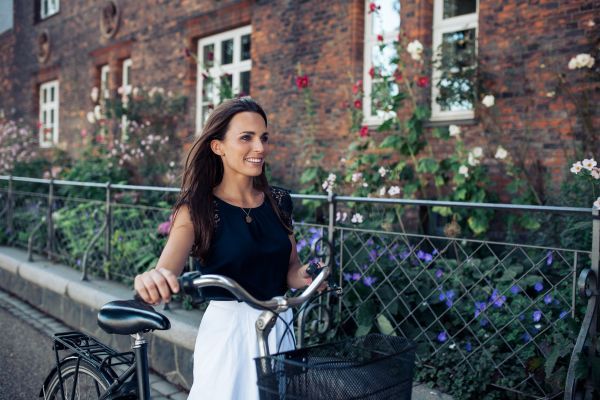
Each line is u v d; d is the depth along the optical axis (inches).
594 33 198.4
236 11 332.8
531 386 121.1
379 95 228.2
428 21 250.5
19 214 281.6
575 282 113.6
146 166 369.7
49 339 191.8
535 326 123.3
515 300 136.1
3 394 146.2
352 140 273.0
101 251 221.6
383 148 239.9
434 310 145.9
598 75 197.2
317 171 253.1
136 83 419.8
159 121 379.9
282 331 79.0
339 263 150.7
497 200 215.5
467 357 126.0
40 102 559.5
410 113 249.4
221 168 80.7
